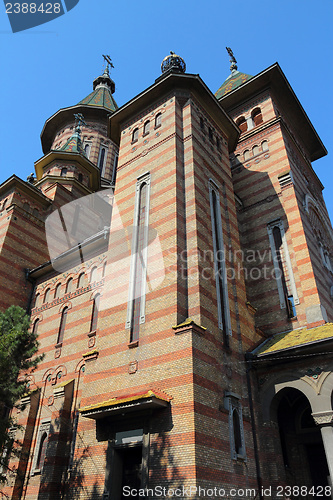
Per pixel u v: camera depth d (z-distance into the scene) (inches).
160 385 564.4
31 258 1088.8
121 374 618.2
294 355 646.5
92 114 1690.5
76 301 877.8
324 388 605.9
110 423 602.5
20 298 1007.0
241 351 684.1
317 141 1254.9
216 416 554.6
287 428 718.5
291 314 808.3
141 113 942.4
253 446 610.2
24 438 761.6
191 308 620.4
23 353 591.8
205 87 896.9
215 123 960.3
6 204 1143.0
